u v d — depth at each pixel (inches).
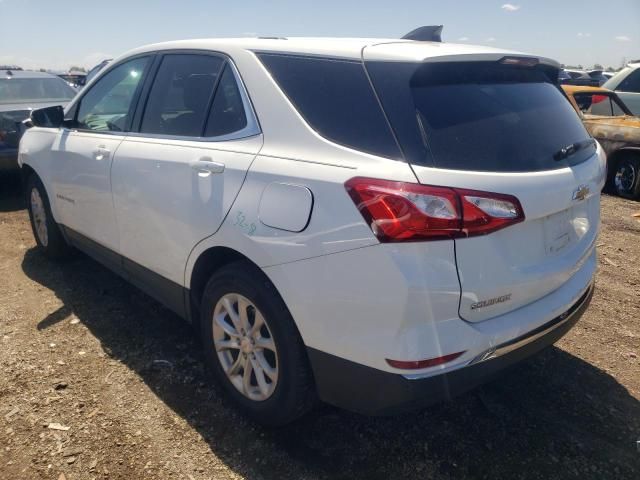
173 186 112.8
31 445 99.5
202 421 107.3
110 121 143.2
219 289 106.0
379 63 89.8
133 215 126.4
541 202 87.1
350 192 82.4
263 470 95.7
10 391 114.3
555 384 122.1
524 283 89.2
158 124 126.0
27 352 129.4
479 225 79.8
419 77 87.7
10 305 153.6
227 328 107.6
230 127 107.1
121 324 144.2
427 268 78.3
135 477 93.4
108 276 175.2
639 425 109.3
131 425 105.6
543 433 106.4
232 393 110.0
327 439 103.6
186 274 114.3
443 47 96.0
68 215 159.8
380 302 80.4
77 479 92.4
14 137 263.3
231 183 100.0
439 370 81.3
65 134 159.0
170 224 114.6
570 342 140.4
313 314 87.8
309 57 98.3
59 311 150.7
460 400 115.9
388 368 81.7
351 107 89.4
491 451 101.4
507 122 91.7
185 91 120.1
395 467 97.1
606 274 185.9
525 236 89.0
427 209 77.5
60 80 327.3
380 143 84.3
